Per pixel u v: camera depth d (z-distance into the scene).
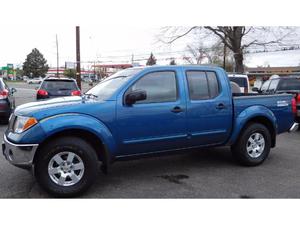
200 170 5.88
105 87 5.41
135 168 5.99
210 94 5.74
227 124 5.88
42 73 110.12
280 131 6.63
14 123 4.74
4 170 5.71
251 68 86.75
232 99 5.93
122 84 5.06
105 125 4.80
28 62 110.06
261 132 6.23
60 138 4.57
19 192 4.71
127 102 4.95
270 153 7.28
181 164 6.26
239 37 29.86
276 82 11.61
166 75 5.36
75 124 4.54
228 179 5.36
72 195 4.58
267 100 6.37
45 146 4.50
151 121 5.14
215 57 52.28
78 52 25.25
